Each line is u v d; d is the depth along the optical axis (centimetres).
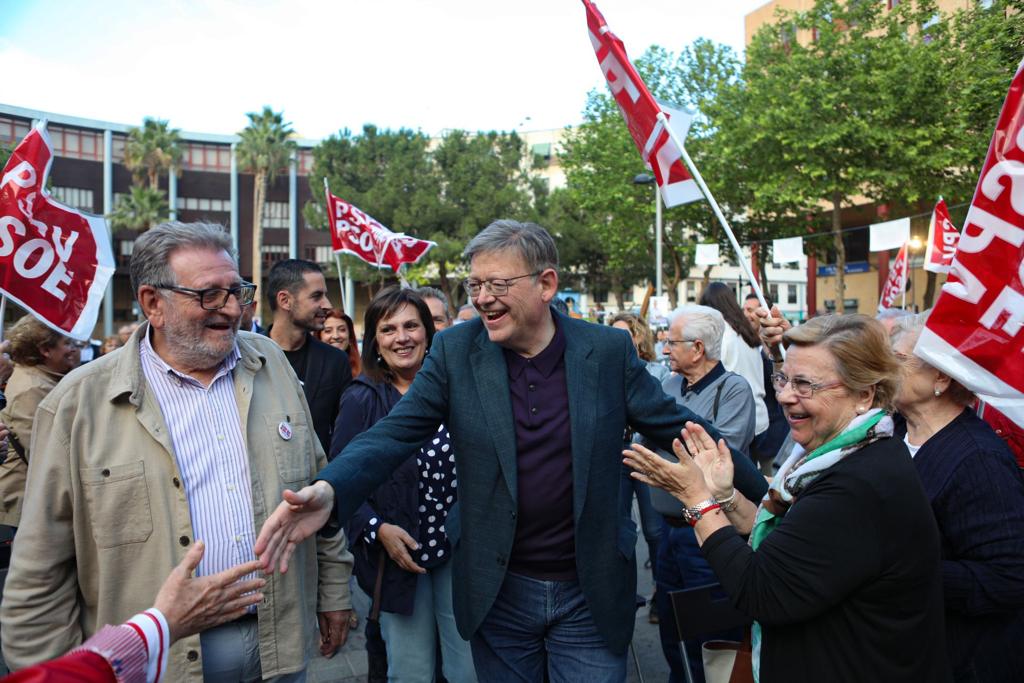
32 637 200
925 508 183
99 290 386
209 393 227
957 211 2011
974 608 213
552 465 236
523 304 230
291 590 228
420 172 3366
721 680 254
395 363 338
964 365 241
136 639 142
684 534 351
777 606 182
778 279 5322
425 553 310
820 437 203
